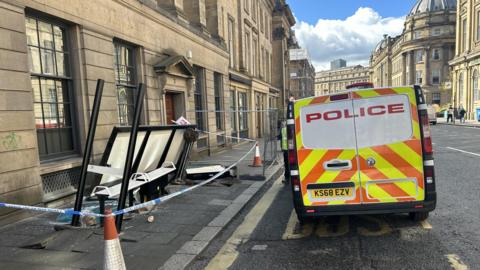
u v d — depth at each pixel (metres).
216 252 4.55
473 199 6.50
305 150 4.93
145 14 10.01
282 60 42.97
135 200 6.45
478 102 40.09
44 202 6.27
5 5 5.55
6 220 5.50
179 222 5.62
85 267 3.91
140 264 4.04
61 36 7.18
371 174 4.77
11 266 3.96
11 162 5.60
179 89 12.12
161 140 6.77
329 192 4.87
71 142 7.41
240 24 22.28
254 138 24.58
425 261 3.98
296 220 5.79
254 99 25.22
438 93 76.00
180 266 3.98
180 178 8.34
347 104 4.85
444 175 8.88
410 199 4.71
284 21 45.03
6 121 5.52
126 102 9.44
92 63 7.66
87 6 7.53
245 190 7.97
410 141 4.71
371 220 5.56
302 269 3.93
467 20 41.62
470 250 4.23
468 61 41.59
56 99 7.04
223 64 17.67
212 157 14.57
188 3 14.81
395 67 96.06
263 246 4.69
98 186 5.21
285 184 8.98
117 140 5.50
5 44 5.54
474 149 14.16
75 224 5.09
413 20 79.12
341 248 4.48
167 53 11.41
